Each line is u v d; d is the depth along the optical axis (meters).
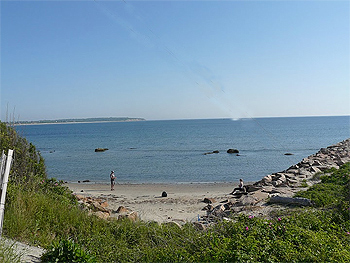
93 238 8.87
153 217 15.81
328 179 16.89
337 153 31.03
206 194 25.70
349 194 13.01
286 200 13.35
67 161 57.09
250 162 51.16
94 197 24.48
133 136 132.25
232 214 12.52
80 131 191.88
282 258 6.93
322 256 7.14
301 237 8.10
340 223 10.16
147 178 38.81
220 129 168.00
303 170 23.02
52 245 7.30
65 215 9.86
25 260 6.61
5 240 7.40
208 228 9.42
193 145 85.44
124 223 10.32
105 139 118.75
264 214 12.13
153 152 70.19
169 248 7.96
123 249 8.43
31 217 9.08
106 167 48.88
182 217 15.82
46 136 144.12
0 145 11.51
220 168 45.59
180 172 42.84
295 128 158.12
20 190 10.04
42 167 13.14
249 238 7.40
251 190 19.92
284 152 64.31
